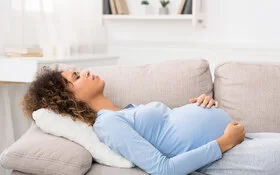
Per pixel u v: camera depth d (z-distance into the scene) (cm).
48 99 164
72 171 142
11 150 150
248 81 191
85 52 308
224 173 148
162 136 161
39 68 222
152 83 193
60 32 282
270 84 189
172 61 201
